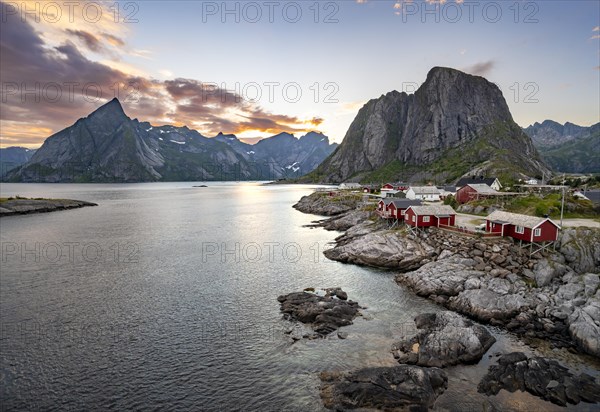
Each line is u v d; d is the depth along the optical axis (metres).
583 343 31.98
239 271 57.25
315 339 34.84
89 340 34.66
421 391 25.88
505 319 38.06
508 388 26.91
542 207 67.44
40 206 140.38
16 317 39.44
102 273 55.53
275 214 131.62
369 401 25.61
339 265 60.69
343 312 39.66
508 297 40.34
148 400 26.52
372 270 57.62
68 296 45.69
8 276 53.56
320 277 54.09
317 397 26.67
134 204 172.25
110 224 105.38
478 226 64.44
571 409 24.84
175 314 40.66
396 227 73.81
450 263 50.28
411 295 46.41
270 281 52.38
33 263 60.97
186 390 27.62
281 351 32.88
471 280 44.88
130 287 49.31
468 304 40.75
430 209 65.00
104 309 41.84
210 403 26.23
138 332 36.34
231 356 32.12
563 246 49.28
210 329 37.12
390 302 44.00
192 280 52.59
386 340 34.47
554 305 39.00
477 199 90.88
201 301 44.56
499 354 31.69
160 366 30.62
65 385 27.97
